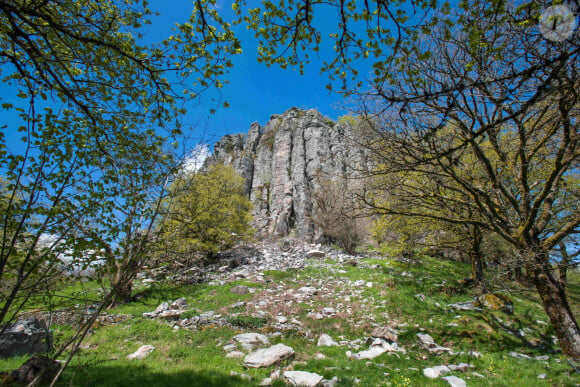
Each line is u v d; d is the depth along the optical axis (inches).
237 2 216.5
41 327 354.0
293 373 297.6
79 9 257.6
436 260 1046.4
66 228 230.7
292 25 217.9
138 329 436.8
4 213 209.2
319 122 2178.9
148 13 277.7
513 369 330.6
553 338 436.5
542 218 382.6
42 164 226.1
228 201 1001.5
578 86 237.6
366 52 221.0
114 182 262.5
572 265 336.8
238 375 297.6
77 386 256.8
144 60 255.1
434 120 380.8
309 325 485.4
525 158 370.3
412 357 362.6
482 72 241.1
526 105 164.6
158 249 268.7
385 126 355.6
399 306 562.9
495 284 409.4
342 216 498.0
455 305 556.1
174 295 649.0
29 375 252.7
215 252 995.3
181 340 403.9
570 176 498.9
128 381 273.0
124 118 293.7
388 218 676.7
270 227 1729.8
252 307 570.6
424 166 402.6
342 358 353.7
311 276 819.4
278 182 1963.6
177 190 284.7
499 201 405.1
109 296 219.1
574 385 292.4
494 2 178.7
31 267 214.8
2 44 268.2
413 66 337.7
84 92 262.4
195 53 250.5
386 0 198.8
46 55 238.2
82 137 260.1
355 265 946.1
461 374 316.5
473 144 346.3
